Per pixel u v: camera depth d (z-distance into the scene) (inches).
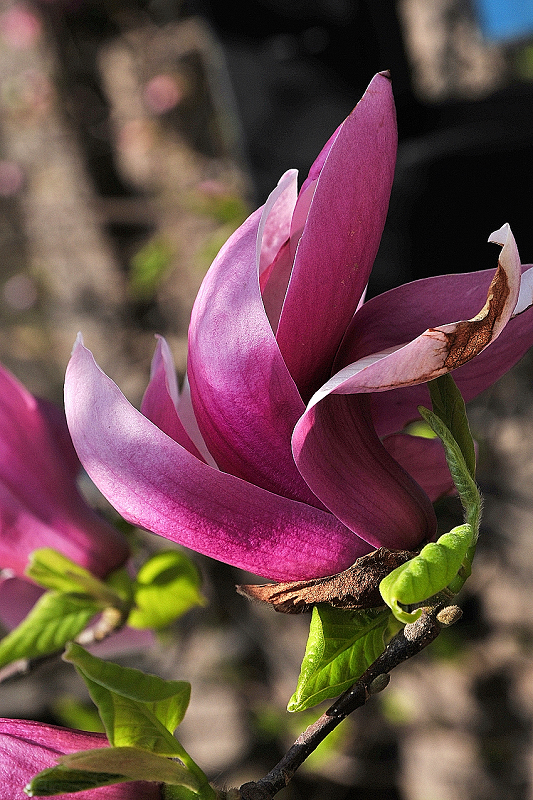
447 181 25.3
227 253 15.9
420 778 50.2
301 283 15.7
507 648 48.0
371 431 16.5
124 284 63.2
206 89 56.5
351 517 16.0
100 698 16.4
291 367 16.0
